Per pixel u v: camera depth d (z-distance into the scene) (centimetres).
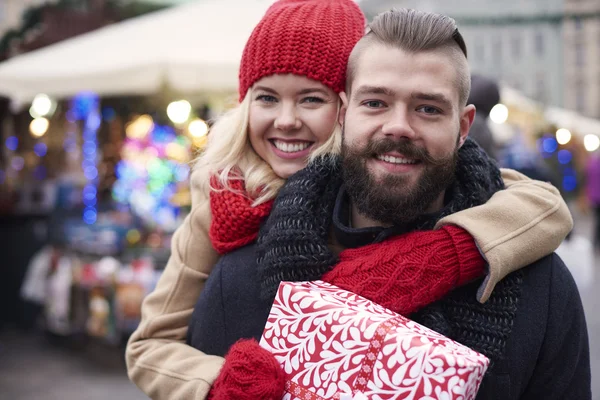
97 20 728
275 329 124
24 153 691
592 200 1066
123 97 551
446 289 126
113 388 451
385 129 127
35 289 537
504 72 2466
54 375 478
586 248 331
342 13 159
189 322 161
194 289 165
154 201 530
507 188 150
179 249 168
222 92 445
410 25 129
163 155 537
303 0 163
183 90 436
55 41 707
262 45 156
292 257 135
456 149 133
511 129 881
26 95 503
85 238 493
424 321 128
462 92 133
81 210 573
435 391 107
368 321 115
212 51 438
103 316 470
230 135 163
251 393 117
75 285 494
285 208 141
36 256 611
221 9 499
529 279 135
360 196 132
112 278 462
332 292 127
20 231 618
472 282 132
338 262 136
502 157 412
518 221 131
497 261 124
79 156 662
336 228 142
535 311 133
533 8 1695
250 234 152
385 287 125
